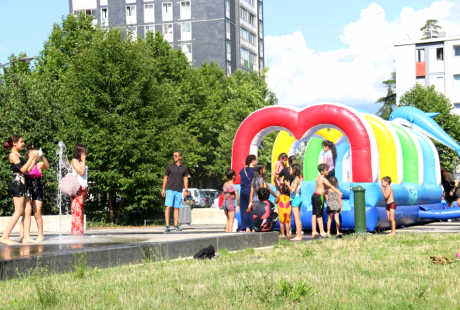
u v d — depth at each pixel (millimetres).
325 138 20281
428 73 59844
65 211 23688
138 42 26469
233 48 67625
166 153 25266
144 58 25469
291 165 11859
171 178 12023
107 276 6113
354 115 14211
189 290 5176
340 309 4297
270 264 7066
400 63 60812
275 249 9289
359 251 8555
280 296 4703
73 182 11430
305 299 4676
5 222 18656
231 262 7414
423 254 7930
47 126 23922
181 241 8438
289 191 12047
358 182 13836
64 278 6000
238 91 44250
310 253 8266
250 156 12117
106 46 24312
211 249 8242
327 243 10055
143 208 25312
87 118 24344
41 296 4676
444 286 5172
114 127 23750
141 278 5953
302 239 11977
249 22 73500
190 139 38719
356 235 11477
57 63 33875
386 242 9922
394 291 5004
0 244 8359
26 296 4918
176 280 5844
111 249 7266
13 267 6074
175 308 4391
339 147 21844
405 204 16000
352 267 6605
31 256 6379
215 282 5621
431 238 10516
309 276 5887
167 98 26922
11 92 24031
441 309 4273
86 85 24016
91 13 68250
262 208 11820
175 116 27422
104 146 23359
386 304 4438
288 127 15531
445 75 59062
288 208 12039
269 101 48438
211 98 43469
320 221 12352
